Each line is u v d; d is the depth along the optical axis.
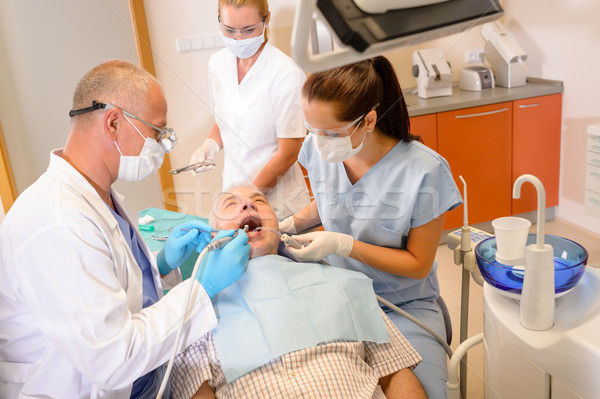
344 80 0.75
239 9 0.82
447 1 0.36
